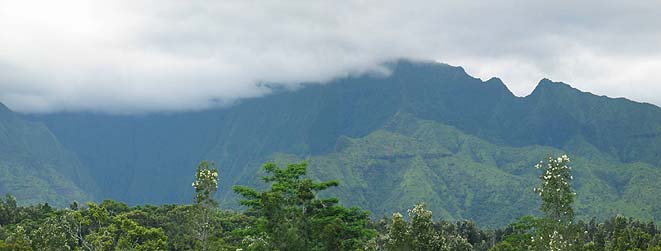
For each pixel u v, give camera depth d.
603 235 150.50
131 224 88.81
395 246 56.78
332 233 52.34
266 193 53.69
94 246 86.38
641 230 148.12
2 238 106.81
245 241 60.44
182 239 99.50
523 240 100.50
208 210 63.66
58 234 79.50
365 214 59.53
